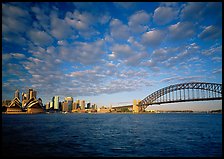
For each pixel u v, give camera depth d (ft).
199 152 79.46
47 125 210.18
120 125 226.79
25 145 89.76
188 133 144.56
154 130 167.84
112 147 87.97
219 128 188.65
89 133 140.77
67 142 99.45
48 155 71.87
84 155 73.00
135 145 93.40
